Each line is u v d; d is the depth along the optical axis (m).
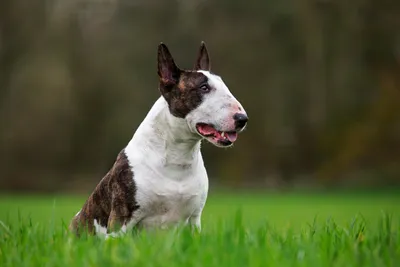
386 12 35.44
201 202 6.07
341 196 27.41
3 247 5.21
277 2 36.97
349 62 36.19
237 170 36.19
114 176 5.91
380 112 35.78
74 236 5.36
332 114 36.31
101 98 37.00
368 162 35.19
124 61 37.50
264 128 36.66
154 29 37.88
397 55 35.91
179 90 5.81
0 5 37.62
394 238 5.08
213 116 5.64
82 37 37.53
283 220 12.95
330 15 36.09
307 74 36.75
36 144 36.25
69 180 36.41
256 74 37.16
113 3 37.94
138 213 5.85
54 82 36.22
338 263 4.25
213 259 4.20
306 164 36.41
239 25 37.62
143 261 4.26
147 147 5.87
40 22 37.72
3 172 36.00
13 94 36.69
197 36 37.38
